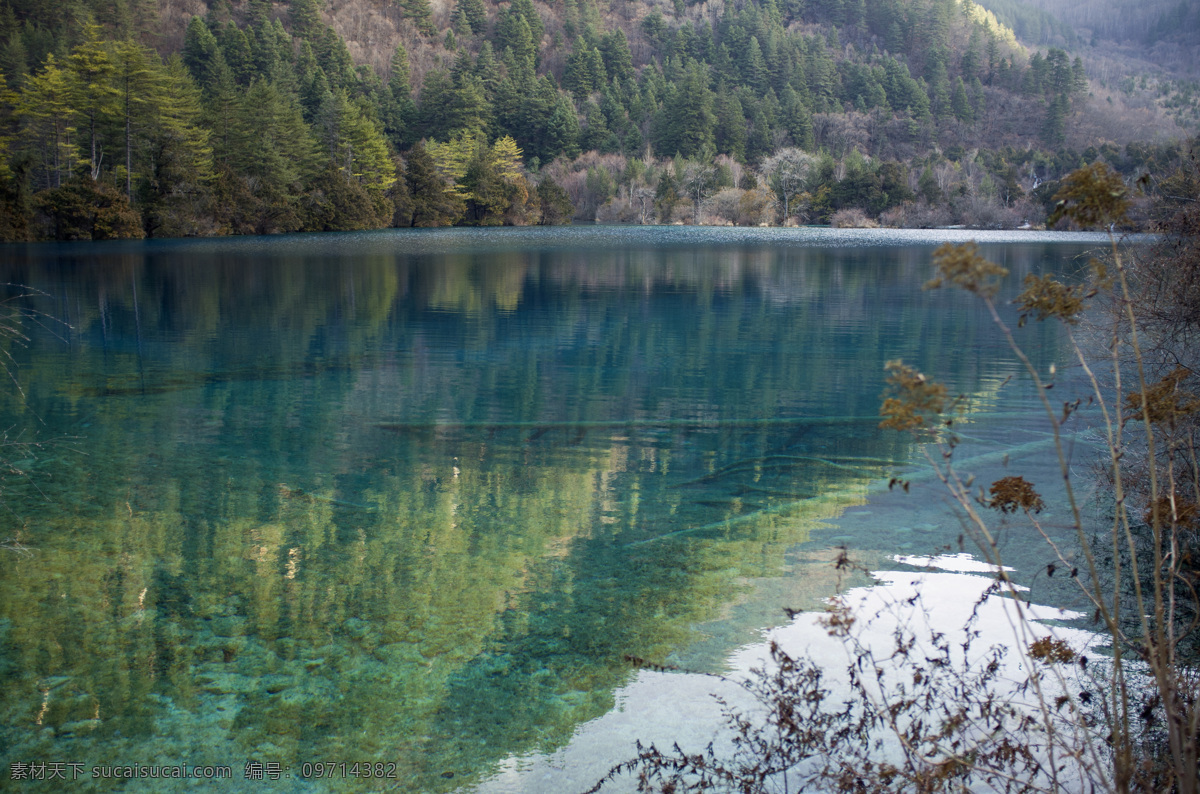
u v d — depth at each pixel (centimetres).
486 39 16425
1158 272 434
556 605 423
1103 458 611
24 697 341
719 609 412
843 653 357
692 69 13575
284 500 597
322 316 1681
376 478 654
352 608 422
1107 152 10462
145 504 586
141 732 316
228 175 5962
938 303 1873
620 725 312
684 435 784
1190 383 431
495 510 577
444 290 2206
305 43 11675
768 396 955
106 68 5534
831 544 500
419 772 290
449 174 8712
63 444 749
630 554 492
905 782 239
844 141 13025
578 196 9988
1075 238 5597
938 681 309
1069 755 225
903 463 677
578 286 2309
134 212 5156
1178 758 185
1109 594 409
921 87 15888
